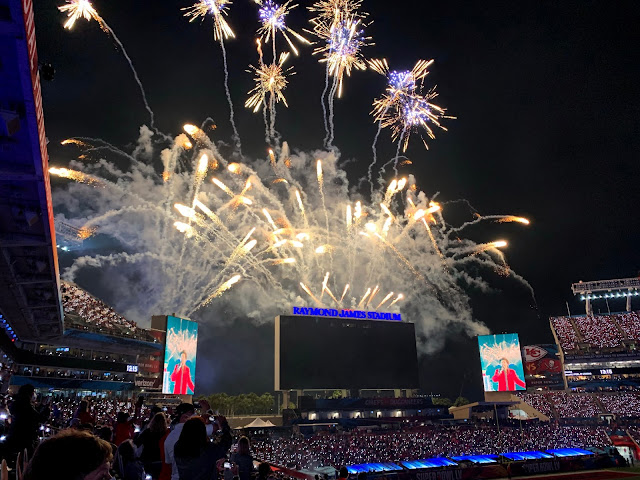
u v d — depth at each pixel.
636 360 93.00
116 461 9.57
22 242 26.36
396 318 82.88
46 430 18.09
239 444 11.60
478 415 84.81
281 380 71.19
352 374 75.81
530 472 59.44
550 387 96.31
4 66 14.05
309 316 75.62
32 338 53.19
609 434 75.88
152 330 69.25
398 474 53.28
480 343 90.31
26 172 19.69
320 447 61.00
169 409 46.50
